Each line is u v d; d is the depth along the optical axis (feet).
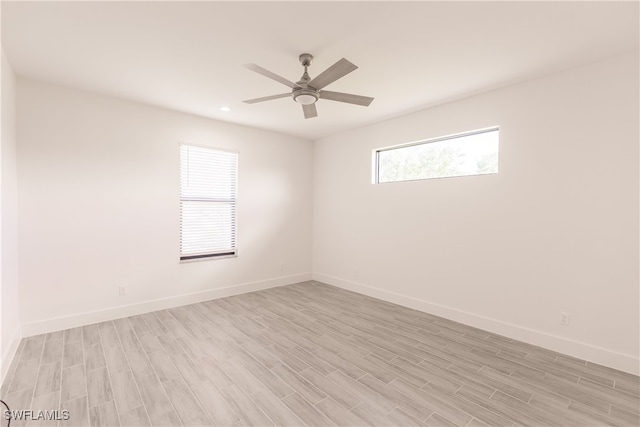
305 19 6.66
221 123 14.23
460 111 11.35
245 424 5.97
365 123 14.58
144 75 9.44
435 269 12.26
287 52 8.04
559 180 9.07
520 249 9.89
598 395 6.95
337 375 7.73
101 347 9.08
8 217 8.29
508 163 10.13
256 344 9.45
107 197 11.21
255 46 7.76
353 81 9.78
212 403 6.58
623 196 8.03
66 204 10.39
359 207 15.47
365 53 8.05
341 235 16.48
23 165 9.61
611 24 6.71
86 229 10.79
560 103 9.04
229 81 9.84
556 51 7.89
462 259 11.39
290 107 12.25
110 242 11.31
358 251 15.53
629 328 7.96
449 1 6.02
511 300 10.09
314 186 18.20
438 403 6.65
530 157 9.63
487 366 8.23
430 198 12.42
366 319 11.73
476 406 6.56
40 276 9.93
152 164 12.25
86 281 10.81
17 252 9.37
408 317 11.98
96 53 8.13
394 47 7.75
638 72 7.80
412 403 6.64
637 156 7.83
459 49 7.84
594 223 8.47
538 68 8.85
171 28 7.01
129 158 11.69
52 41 7.54
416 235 12.93
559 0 5.93
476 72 9.14
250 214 15.47
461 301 11.42
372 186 14.78
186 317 11.73
